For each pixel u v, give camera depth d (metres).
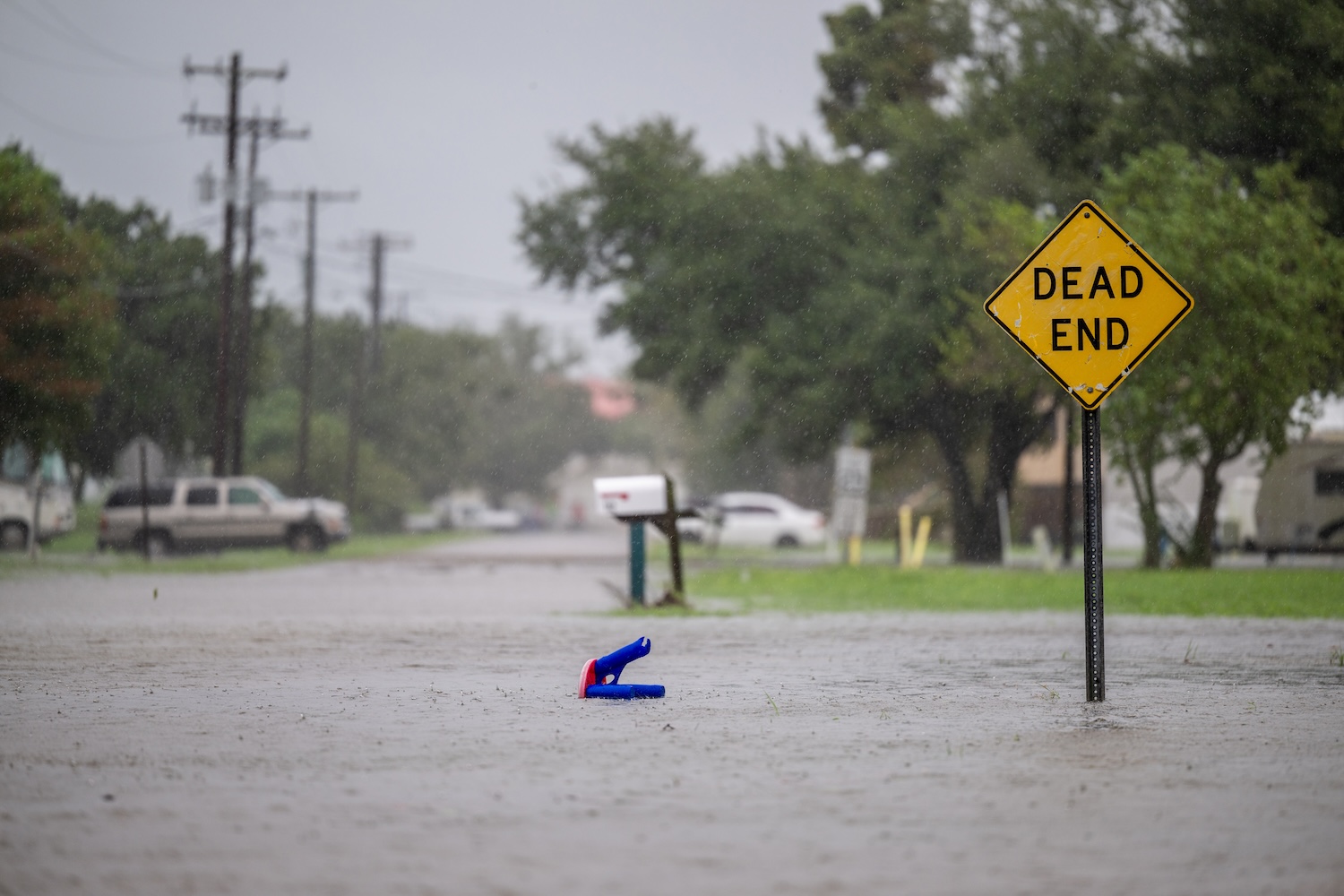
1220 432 129.88
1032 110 161.12
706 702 42.47
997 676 49.94
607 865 22.45
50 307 155.25
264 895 20.66
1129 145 155.38
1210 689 46.00
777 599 96.69
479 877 21.66
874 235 175.12
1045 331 42.88
